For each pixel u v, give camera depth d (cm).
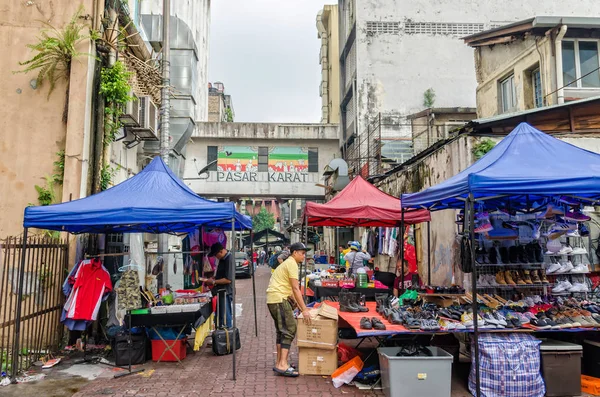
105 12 920
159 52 1293
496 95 1441
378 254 1529
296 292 625
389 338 625
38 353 702
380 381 576
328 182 2556
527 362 530
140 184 733
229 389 568
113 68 885
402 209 781
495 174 532
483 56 1534
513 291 721
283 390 564
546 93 1203
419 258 1130
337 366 635
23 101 856
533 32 1276
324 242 2752
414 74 2320
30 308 691
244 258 2312
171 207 648
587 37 1254
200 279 887
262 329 966
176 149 1530
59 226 717
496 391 526
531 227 691
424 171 1081
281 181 2736
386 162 1825
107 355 734
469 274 782
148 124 1046
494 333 550
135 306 669
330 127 2745
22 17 873
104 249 878
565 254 702
